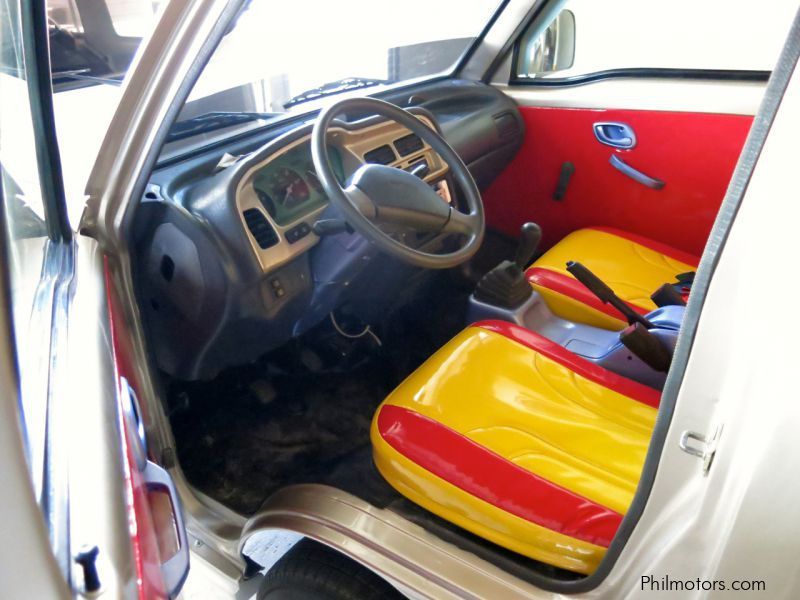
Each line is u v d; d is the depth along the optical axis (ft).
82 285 2.86
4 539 1.22
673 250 5.90
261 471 4.90
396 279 5.72
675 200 6.20
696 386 2.00
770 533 1.74
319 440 5.18
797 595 1.80
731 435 1.85
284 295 4.20
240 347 4.56
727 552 1.86
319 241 4.23
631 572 2.54
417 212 3.85
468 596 3.09
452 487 3.24
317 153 3.73
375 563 3.30
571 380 3.84
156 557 1.97
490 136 6.18
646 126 6.01
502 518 3.12
